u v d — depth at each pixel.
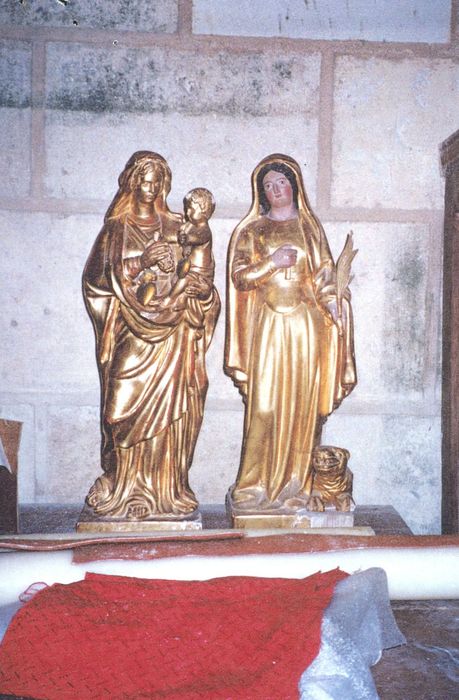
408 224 2.02
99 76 1.95
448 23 1.98
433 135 2.01
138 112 1.96
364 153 2.01
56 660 1.29
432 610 1.57
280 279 1.78
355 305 2.04
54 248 1.99
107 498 1.79
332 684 1.24
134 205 1.78
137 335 1.73
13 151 1.95
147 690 1.23
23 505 2.01
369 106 1.99
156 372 1.75
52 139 1.96
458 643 1.44
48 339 2.01
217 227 2.00
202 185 1.99
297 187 1.81
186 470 1.84
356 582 1.50
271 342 1.79
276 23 1.96
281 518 1.79
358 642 1.36
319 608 1.42
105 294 1.77
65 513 1.95
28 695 1.22
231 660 1.29
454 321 1.93
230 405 2.04
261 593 1.49
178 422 1.79
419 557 1.60
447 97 2.00
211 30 1.95
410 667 1.36
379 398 2.07
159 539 1.65
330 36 1.97
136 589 1.49
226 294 1.82
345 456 1.83
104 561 1.58
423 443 2.09
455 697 1.27
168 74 1.96
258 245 1.79
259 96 1.97
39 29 1.92
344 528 1.75
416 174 2.02
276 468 1.82
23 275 1.99
